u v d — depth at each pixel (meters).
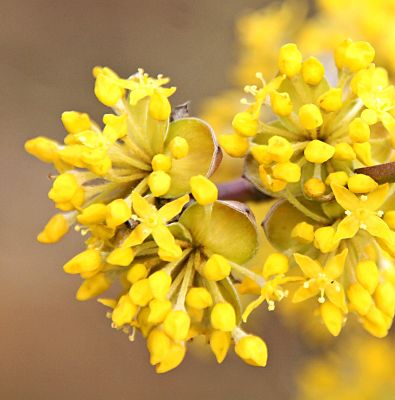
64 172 0.17
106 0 0.33
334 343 0.23
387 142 0.17
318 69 0.17
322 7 0.21
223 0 0.31
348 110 0.17
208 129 0.17
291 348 0.26
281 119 0.17
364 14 0.20
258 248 0.17
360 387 0.23
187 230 0.17
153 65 0.33
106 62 0.33
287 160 0.16
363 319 0.17
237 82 0.22
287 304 0.22
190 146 0.17
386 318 0.17
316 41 0.20
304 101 0.17
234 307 0.17
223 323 0.16
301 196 0.17
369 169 0.16
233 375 0.33
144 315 0.17
